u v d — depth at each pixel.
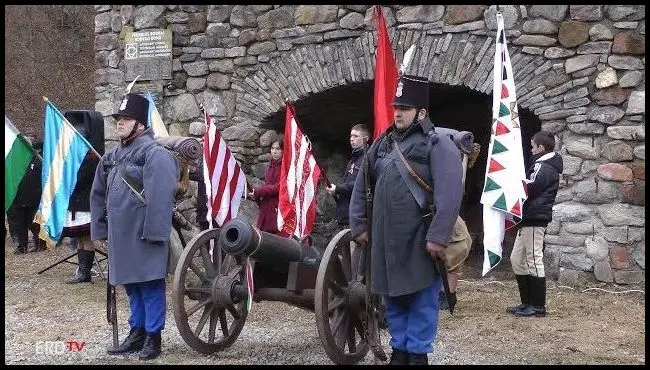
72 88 17.64
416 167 4.11
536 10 7.66
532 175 6.15
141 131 4.89
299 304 4.97
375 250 4.19
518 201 5.66
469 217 10.53
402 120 4.19
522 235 6.23
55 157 7.02
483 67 7.82
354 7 8.34
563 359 5.00
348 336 4.85
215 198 5.38
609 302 6.79
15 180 7.14
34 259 9.66
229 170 5.47
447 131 4.41
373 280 4.20
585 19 7.52
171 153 4.90
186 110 9.18
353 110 10.05
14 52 17.58
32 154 7.25
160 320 4.86
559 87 7.60
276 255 4.77
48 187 7.03
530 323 6.01
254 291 4.97
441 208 3.98
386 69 6.61
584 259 7.44
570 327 5.90
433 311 4.20
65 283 7.84
